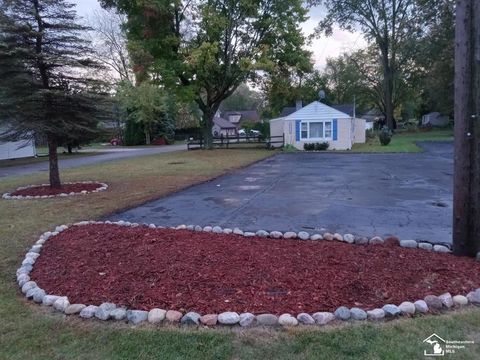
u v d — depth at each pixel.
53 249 4.20
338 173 11.46
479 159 3.62
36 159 21.58
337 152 20.02
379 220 5.54
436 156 16.33
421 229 4.98
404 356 2.27
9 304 3.06
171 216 6.16
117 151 27.50
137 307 2.85
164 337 2.51
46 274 3.52
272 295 2.95
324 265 3.44
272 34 21.72
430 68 31.62
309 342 2.42
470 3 3.48
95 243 4.20
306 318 2.64
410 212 6.03
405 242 4.19
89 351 2.41
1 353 2.41
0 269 3.86
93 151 27.83
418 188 8.39
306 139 22.92
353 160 15.66
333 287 3.04
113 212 6.47
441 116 41.00
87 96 8.50
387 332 2.50
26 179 11.61
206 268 3.40
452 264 3.45
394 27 33.59
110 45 34.44
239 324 2.62
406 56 34.88
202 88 22.67
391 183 9.21
